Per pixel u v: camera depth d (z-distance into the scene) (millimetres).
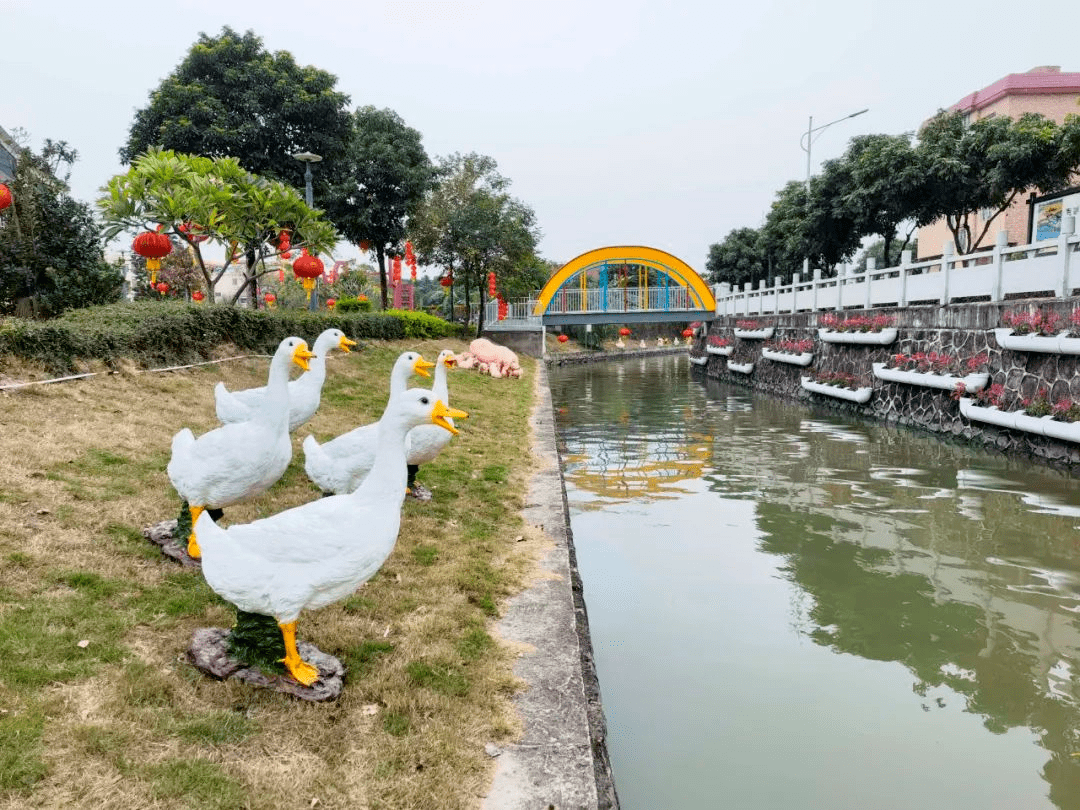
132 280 32312
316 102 23672
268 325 14008
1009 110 27250
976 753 4562
